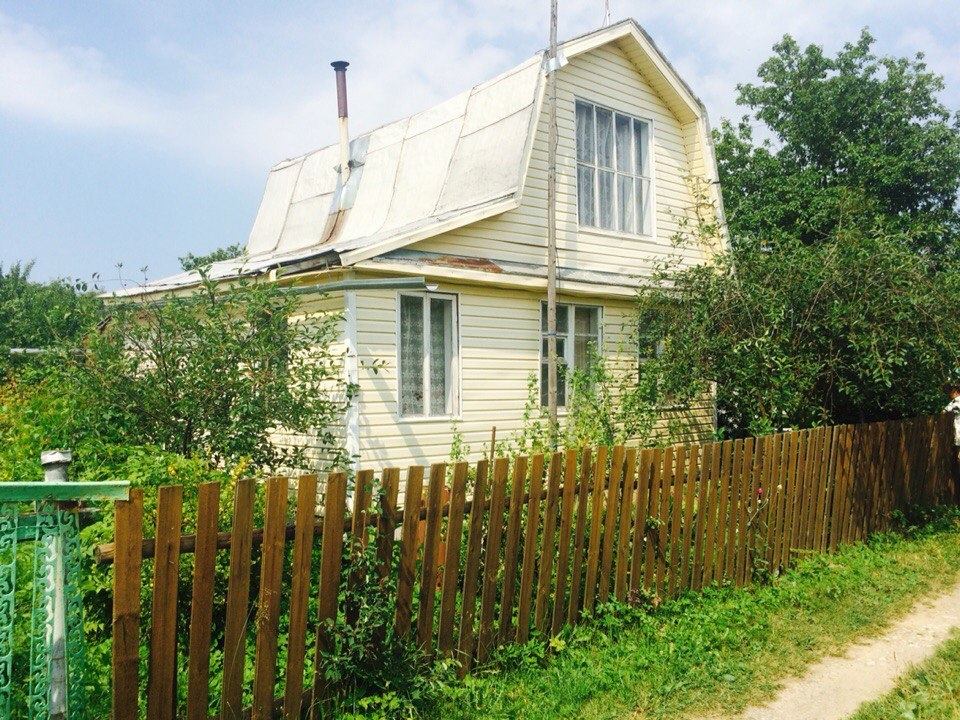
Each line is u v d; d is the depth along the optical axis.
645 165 13.93
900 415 10.21
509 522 4.90
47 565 3.22
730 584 6.53
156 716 3.37
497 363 11.14
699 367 9.26
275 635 3.75
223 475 5.17
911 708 4.43
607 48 13.21
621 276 12.72
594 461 5.51
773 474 7.09
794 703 4.65
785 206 22.02
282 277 9.81
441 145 13.06
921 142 22.72
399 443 9.95
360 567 4.15
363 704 4.02
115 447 5.68
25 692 3.63
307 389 7.68
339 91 14.82
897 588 6.77
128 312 7.02
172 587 3.41
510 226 11.48
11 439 6.40
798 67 24.30
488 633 4.79
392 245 9.58
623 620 5.48
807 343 8.89
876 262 8.55
